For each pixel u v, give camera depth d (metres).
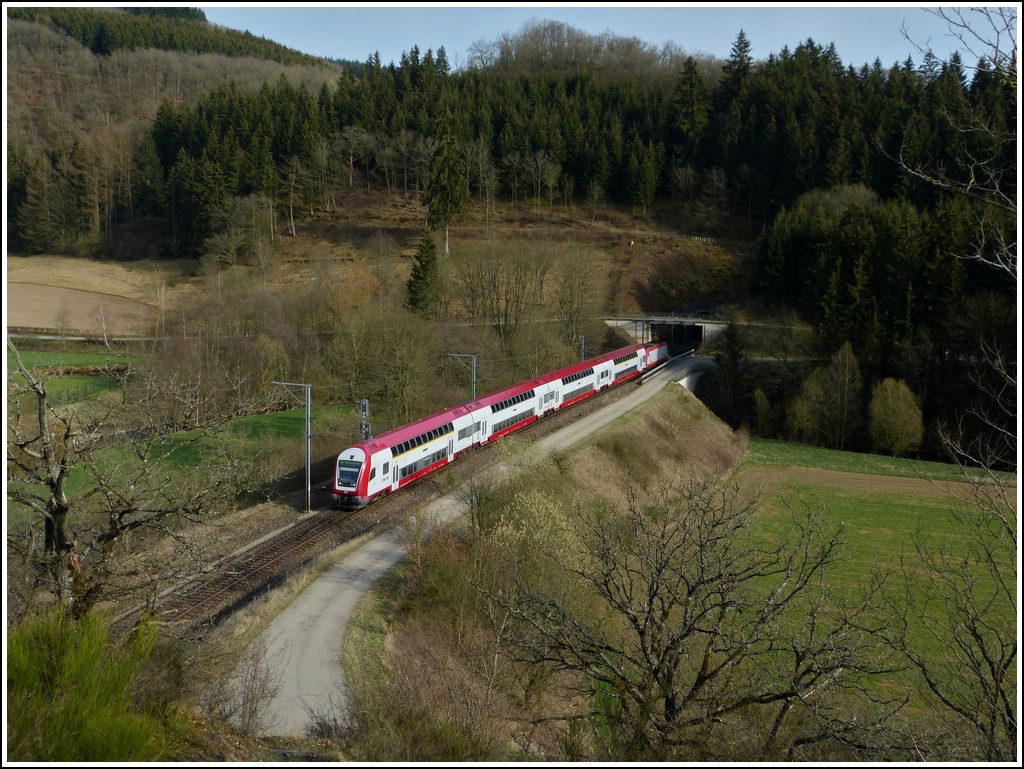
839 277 75.56
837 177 107.31
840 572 35.09
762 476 57.00
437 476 46.09
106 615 16.06
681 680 18.70
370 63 163.00
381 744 15.48
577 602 24.30
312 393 63.66
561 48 199.88
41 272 97.62
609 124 148.75
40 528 16.64
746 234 125.75
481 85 162.62
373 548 35.09
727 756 15.10
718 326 97.50
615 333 98.94
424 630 27.59
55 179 107.88
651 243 122.50
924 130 69.25
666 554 17.30
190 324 68.00
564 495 38.34
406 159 135.75
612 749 16.17
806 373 74.31
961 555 37.66
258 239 99.50
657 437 60.66
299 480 45.22
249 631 25.83
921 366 66.94
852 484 54.62
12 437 15.73
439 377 66.25
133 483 18.06
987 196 11.87
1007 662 12.77
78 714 11.90
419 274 81.69
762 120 135.12
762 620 15.90
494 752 15.64
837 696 20.52
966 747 13.35
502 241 106.38
